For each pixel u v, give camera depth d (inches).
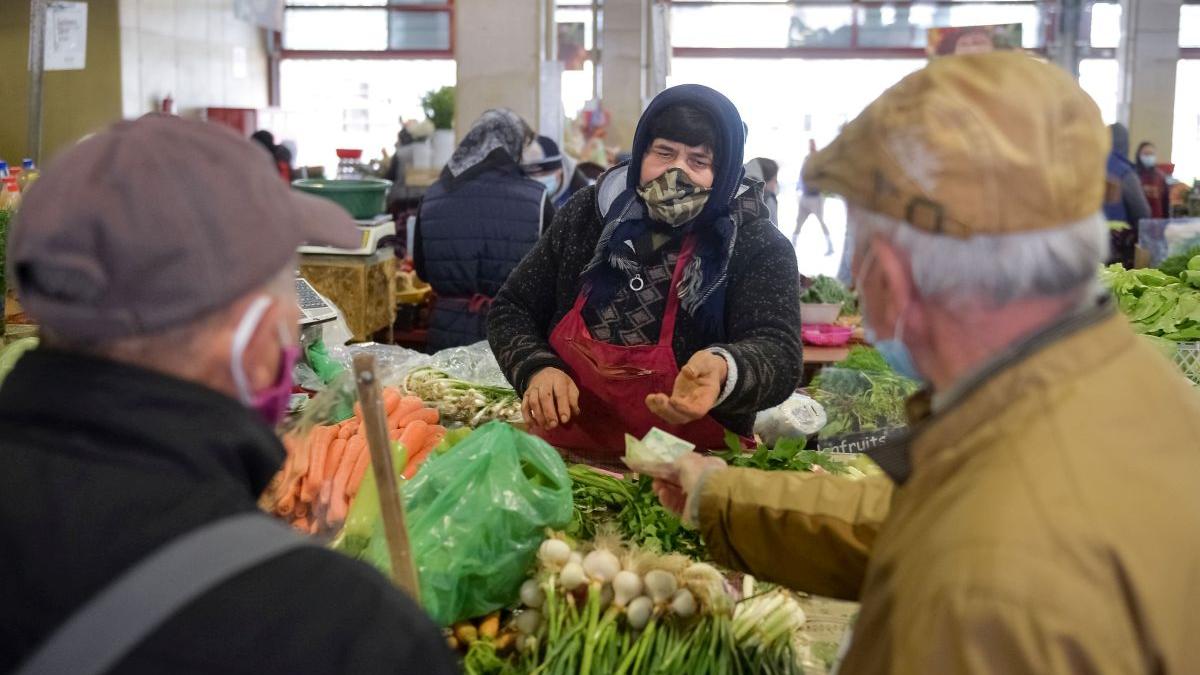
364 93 589.0
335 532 79.1
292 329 41.9
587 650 65.6
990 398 42.1
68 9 176.6
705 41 605.0
